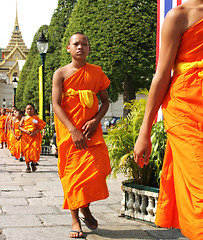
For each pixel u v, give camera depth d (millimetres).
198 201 1862
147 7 16328
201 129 1979
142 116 4285
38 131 8336
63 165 3549
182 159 1965
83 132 3473
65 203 3529
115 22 16484
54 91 3502
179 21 2035
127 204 4160
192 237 1896
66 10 26688
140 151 2176
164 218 2174
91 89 3576
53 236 3498
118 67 16891
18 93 40719
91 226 3625
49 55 27141
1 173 8156
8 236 3463
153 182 4133
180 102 2029
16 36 97188
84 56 3549
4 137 17172
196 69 2020
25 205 4875
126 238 3439
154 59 16750
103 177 3457
